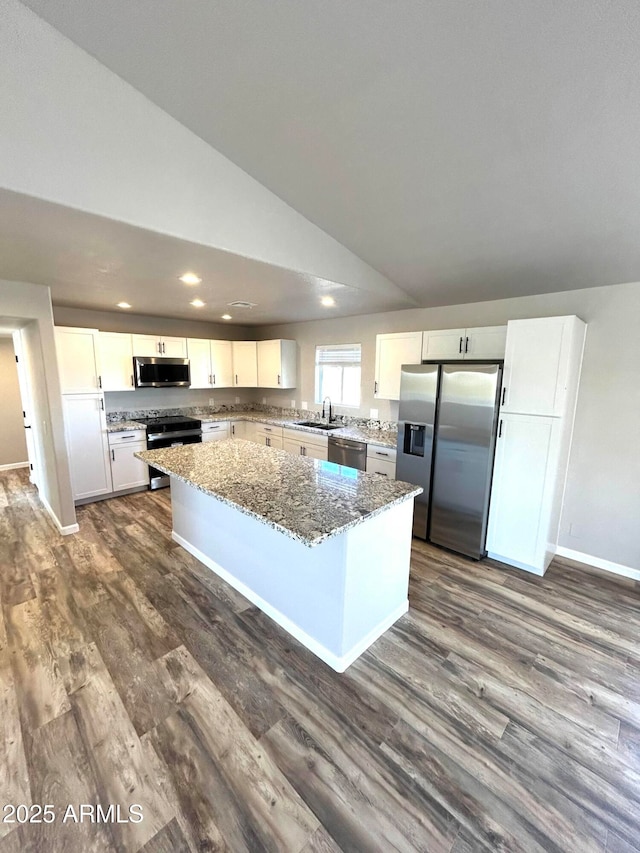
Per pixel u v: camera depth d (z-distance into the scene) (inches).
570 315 109.7
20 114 55.1
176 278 110.3
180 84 63.2
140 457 119.6
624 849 50.1
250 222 86.5
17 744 62.2
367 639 85.0
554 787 57.7
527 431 114.7
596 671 80.2
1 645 84.3
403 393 140.2
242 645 85.4
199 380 215.2
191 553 126.1
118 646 84.4
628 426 113.1
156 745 62.4
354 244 110.2
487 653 84.7
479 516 124.3
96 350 165.2
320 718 68.1
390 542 87.1
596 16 45.9
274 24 52.2
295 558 85.1
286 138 72.7
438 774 59.1
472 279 121.4
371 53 54.7
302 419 219.6
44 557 123.3
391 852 49.2
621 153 64.5
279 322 227.8
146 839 50.1
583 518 124.5
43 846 49.1
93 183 62.7
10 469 227.6
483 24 49.1
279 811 53.6
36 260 91.7
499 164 72.0
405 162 75.2
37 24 54.6
